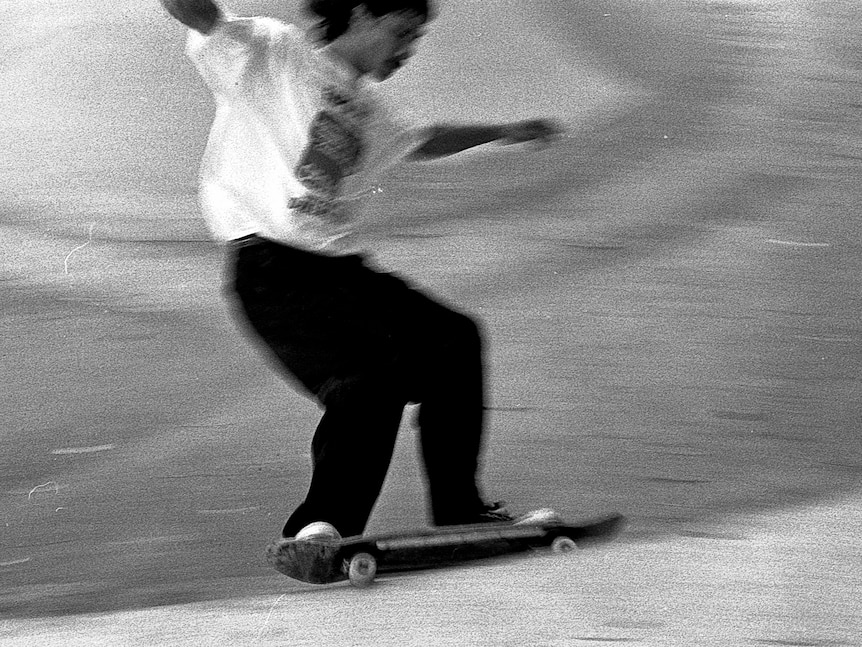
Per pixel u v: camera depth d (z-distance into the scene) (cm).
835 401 618
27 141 1306
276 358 411
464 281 855
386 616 345
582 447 564
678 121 1309
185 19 403
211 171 417
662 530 457
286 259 408
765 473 527
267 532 487
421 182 1105
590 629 320
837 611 326
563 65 1550
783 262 859
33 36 1591
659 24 1717
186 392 664
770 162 1137
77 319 789
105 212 1084
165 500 523
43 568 456
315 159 402
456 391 409
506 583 365
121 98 1391
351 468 396
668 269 855
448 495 415
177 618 364
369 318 405
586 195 1063
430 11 414
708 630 315
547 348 712
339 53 406
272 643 330
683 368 671
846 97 1377
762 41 1653
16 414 637
